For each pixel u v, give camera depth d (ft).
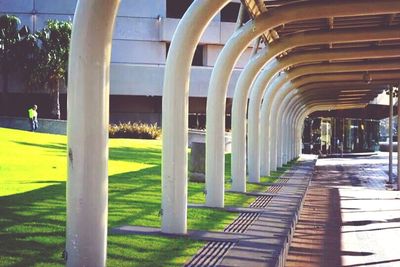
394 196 56.08
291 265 25.88
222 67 35.37
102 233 17.42
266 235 26.48
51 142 85.81
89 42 16.83
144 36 142.10
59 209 29.76
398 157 63.26
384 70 60.54
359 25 40.63
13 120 122.72
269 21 34.68
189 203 36.14
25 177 46.11
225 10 146.61
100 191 17.28
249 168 53.88
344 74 65.36
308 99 99.81
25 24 140.05
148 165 64.59
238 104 43.42
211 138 35.09
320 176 80.69
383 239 32.96
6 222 25.82
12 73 135.74
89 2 16.67
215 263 20.53
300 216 40.68
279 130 78.95
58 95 133.39
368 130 173.37
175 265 19.65
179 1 146.92
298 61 50.44
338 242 31.76
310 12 33.65
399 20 39.50
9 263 18.66
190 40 26.63
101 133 17.21
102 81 17.15
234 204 37.17
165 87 26.81
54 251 20.45
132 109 146.10
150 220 28.40
